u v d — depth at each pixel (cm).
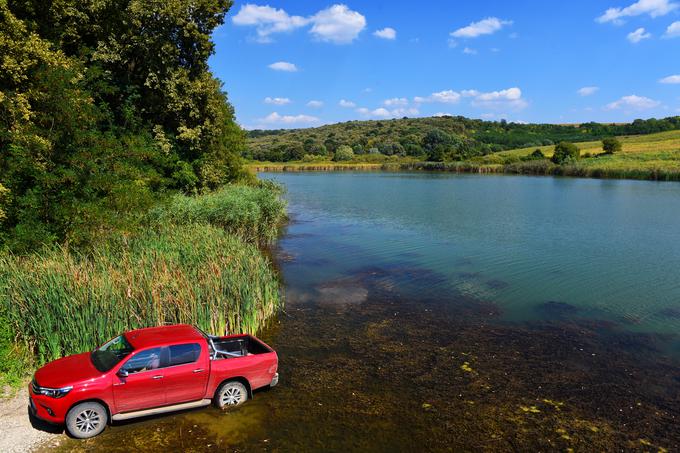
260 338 1514
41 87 1927
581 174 9744
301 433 988
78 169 1973
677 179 8150
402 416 1070
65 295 1260
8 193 1730
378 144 17125
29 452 884
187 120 3438
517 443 983
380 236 3409
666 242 3136
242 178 5012
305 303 1888
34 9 2423
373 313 1777
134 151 2380
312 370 1291
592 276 2306
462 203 5412
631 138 15062
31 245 1714
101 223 1905
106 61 2964
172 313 1411
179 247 1914
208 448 922
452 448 960
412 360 1371
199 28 3334
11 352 1223
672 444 990
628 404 1146
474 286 2139
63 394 911
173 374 1002
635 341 1535
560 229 3662
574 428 1041
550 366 1347
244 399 1096
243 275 1658
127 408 973
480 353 1429
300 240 3266
